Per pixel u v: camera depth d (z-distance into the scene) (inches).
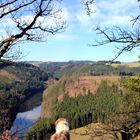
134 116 562.9
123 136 565.6
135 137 555.8
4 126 432.5
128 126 555.2
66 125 197.6
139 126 559.5
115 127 560.1
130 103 642.8
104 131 551.8
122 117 568.1
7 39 455.8
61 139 192.5
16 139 412.8
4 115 449.4
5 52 457.4
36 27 474.6
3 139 404.5
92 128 561.3
